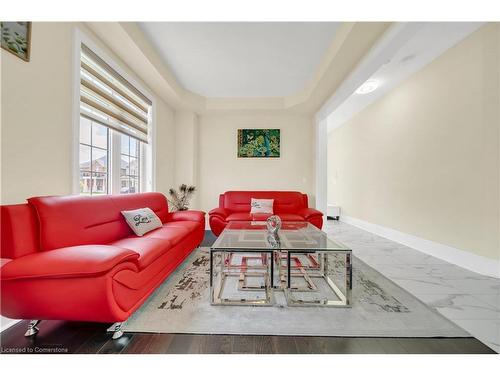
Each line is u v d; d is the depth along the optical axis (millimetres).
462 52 2633
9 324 1408
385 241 3787
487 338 1340
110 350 1229
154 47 2834
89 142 2379
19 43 1530
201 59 3098
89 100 2221
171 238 2057
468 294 1894
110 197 2117
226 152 4781
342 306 1687
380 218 4254
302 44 2756
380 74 3445
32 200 1400
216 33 2561
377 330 1411
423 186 3221
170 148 4270
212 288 1736
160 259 1788
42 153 1707
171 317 1529
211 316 1550
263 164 4766
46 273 1146
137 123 3150
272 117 4766
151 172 3533
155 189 3619
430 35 2553
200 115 4770
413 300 1790
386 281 2156
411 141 3461
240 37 2631
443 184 2896
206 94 4293
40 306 1210
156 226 2445
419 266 2588
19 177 1538
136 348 1248
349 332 1391
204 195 4777
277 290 1963
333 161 6457
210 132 4781
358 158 5078
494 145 2324
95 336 1334
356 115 5168
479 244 2441
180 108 4348
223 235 2291
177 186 4461
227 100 4441
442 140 2920
